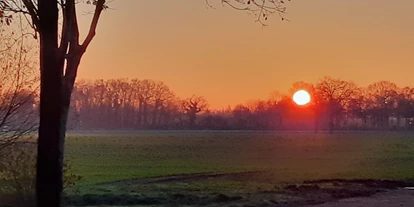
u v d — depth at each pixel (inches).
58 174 387.5
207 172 1379.2
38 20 394.3
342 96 4845.0
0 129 604.7
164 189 944.3
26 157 615.5
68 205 733.3
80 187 935.0
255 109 5324.8
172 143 2871.6
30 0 417.1
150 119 5187.0
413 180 1149.7
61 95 398.0
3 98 601.9
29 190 616.4
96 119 4813.0
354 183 1090.7
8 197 614.9
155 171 1397.6
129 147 2487.7
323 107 4877.0
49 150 383.9
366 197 898.7
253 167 1540.4
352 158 1902.1
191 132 4603.8
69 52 437.4
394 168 1502.2
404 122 5147.6
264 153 2178.9
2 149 609.0
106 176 1248.8
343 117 5078.7
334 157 1959.9
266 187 995.9
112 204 762.2
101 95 4810.5
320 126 5007.4
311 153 2159.2
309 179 1175.0
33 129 610.5
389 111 5142.7
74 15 441.1
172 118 5241.1
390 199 876.6
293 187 991.0
